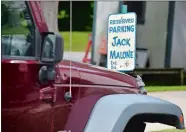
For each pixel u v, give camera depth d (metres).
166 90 12.21
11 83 3.57
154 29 13.91
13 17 3.72
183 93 11.77
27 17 3.71
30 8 3.70
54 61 3.58
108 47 8.34
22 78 3.60
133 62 7.99
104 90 4.17
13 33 3.71
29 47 3.68
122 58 8.13
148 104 4.16
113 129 3.86
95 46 13.77
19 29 3.72
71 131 3.89
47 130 3.77
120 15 8.16
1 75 3.52
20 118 3.63
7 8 3.70
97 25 13.71
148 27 13.95
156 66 13.94
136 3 13.88
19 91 3.60
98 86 4.15
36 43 3.67
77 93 3.96
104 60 13.41
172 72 13.64
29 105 3.66
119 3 13.12
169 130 7.82
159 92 11.87
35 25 3.69
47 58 3.61
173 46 13.74
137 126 4.57
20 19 3.73
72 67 4.04
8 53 3.63
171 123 4.48
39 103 3.70
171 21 13.63
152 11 13.87
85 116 3.95
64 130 3.86
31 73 3.63
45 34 3.64
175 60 13.83
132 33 8.00
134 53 7.98
